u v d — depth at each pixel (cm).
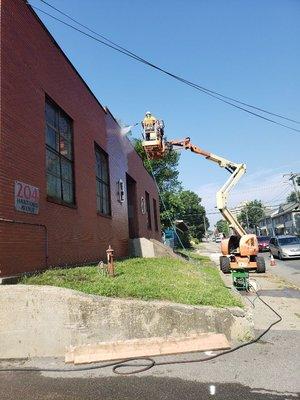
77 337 632
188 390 480
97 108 1515
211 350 634
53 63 1067
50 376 541
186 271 1360
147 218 2753
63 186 1101
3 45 797
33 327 633
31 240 841
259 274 1894
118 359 599
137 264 1375
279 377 515
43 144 956
